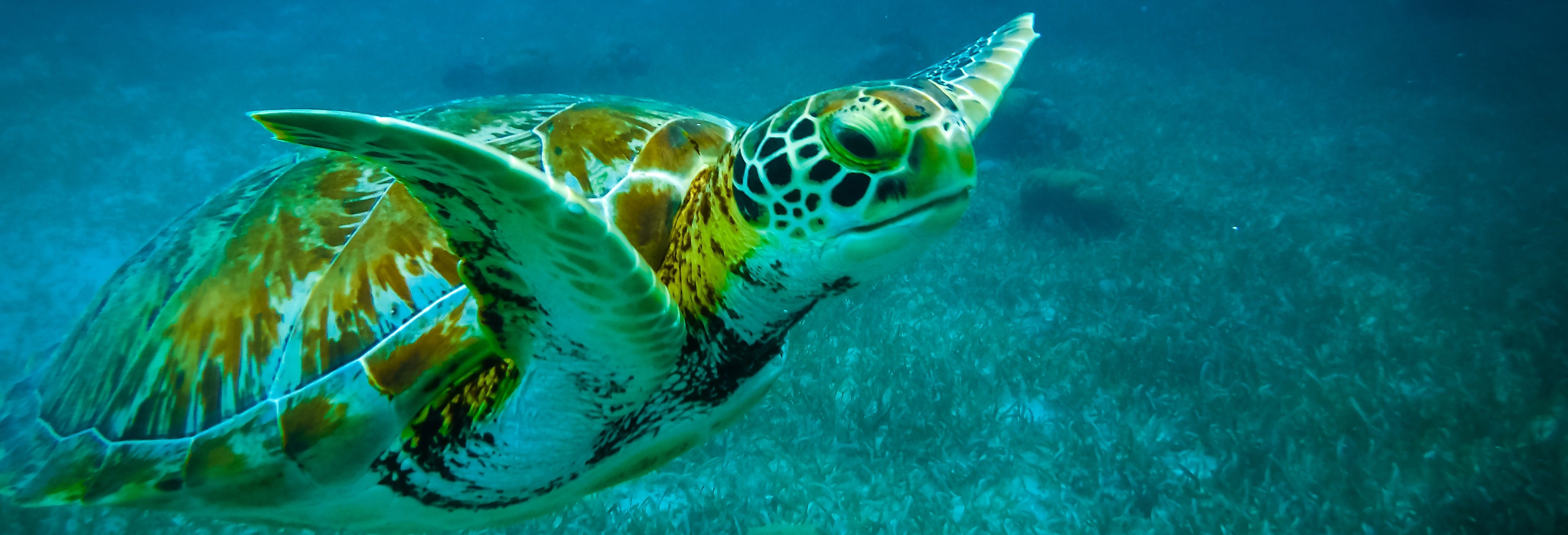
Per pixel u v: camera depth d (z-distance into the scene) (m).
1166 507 1.14
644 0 9.82
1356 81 4.43
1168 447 1.28
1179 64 5.05
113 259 2.45
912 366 1.46
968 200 0.44
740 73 5.18
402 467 0.50
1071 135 3.27
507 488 0.52
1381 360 1.48
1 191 2.79
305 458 0.47
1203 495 1.14
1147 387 1.42
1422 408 1.30
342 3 10.37
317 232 0.52
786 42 6.52
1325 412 1.31
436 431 0.49
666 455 0.58
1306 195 2.61
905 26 5.96
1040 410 1.40
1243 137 3.37
